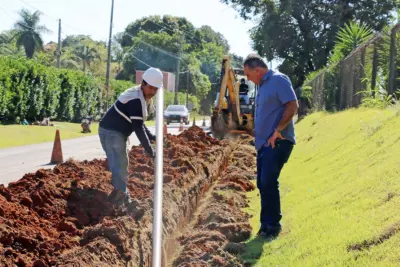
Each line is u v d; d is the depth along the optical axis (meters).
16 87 28.23
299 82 42.12
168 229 6.44
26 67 29.31
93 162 9.15
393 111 11.67
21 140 21.39
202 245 6.36
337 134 12.92
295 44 39.66
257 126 6.77
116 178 6.68
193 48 95.62
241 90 23.00
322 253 5.22
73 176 7.54
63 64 66.81
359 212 5.94
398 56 13.88
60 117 35.81
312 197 7.89
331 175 8.89
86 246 4.88
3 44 64.88
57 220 5.78
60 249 4.92
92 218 6.14
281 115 6.60
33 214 5.71
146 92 6.52
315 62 39.00
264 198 6.72
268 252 6.08
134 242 5.48
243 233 6.90
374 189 6.46
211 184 10.80
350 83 19.47
